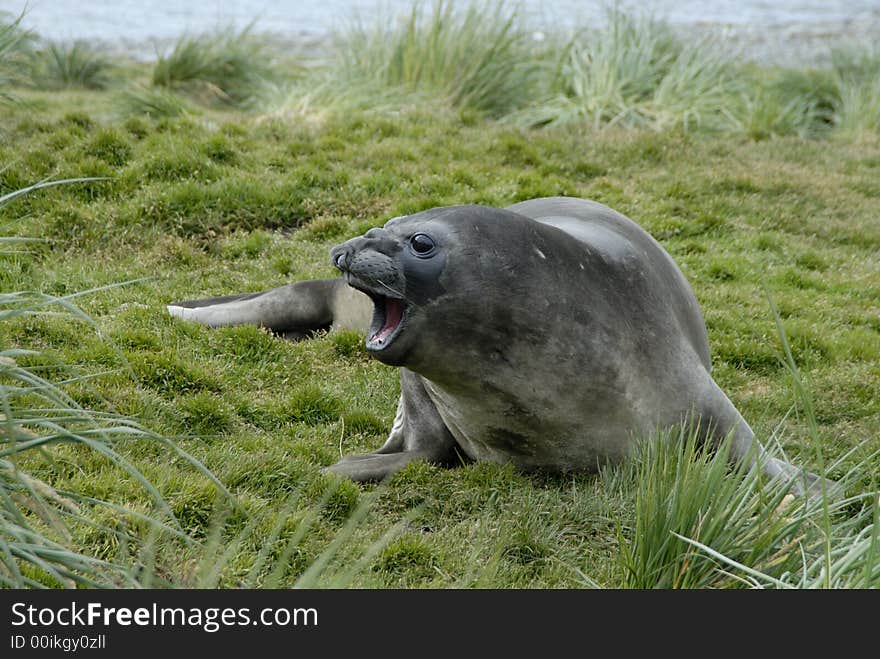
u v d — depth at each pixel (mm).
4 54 25219
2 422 7773
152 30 52125
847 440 13234
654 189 23375
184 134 22469
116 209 19031
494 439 10984
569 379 10227
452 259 9680
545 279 10000
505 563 9688
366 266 9594
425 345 9898
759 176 24844
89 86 33688
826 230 22609
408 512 10531
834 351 16422
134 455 10984
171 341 14305
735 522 8992
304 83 29969
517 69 30875
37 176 19859
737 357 15922
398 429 12391
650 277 11195
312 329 15789
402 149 23438
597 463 10984
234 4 62812
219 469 10977
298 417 13008
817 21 60812
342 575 8477
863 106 32688
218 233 19297
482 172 22844
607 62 31328
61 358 13016
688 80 31844
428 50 30172
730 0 69562
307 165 21734
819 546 9016
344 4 64000
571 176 23922
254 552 9367
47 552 7379
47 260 17219
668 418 10797
